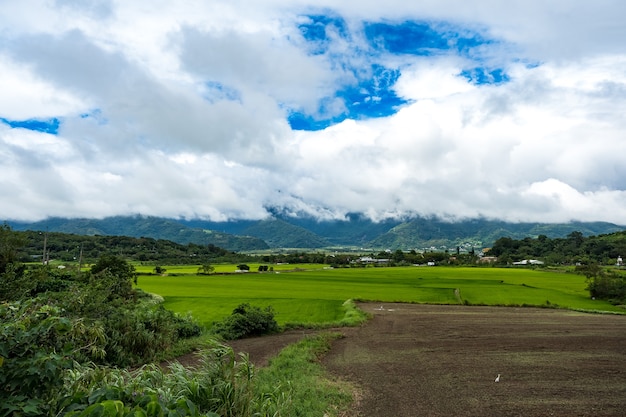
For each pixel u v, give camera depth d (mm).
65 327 5090
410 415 12930
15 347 4484
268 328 31188
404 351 24047
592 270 80312
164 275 104125
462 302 57750
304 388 14336
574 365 20172
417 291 71375
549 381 17078
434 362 20891
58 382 4762
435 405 13898
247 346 25000
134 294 32062
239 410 7434
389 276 109500
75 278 32188
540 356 22469
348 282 90688
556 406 13891
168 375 7934
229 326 29812
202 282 85562
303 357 20312
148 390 6074
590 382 16938
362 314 41688
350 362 20906
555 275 111000
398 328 34625
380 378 17484
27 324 4867
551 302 59156
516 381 17062
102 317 18062
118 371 7590
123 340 18016
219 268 146250
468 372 18625
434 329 33906
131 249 177875
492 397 14836
